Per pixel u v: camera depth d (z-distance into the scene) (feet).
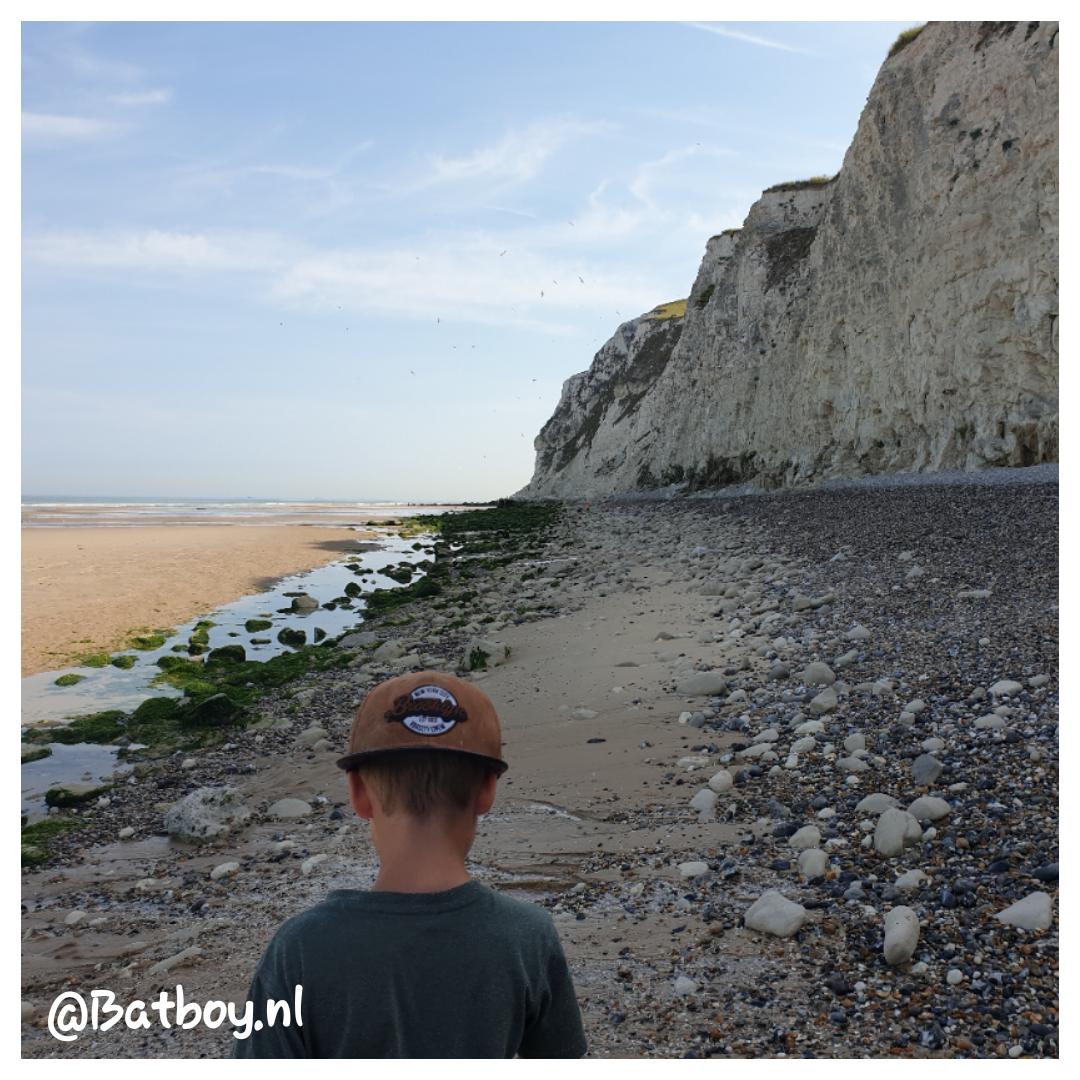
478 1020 5.10
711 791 21.81
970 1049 11.48
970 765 20.24
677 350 181.68
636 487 192.34
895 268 93.09
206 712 36.88
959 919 14.49
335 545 132.98
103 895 21.42
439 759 5.45
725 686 30.99
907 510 58.65
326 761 31.12
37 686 45.14
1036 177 71.87
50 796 28.91
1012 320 74.79
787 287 133.39
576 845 20.45
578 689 34.19
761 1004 12.99
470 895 5.42
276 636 57.67
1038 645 27.20
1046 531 43.21
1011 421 73.87
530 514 178.70
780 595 43.83
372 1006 5.03
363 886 20.06
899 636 32.12
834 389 108.99
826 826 19.03
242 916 19.12
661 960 14.60
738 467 139.23
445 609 59.62
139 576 88.17
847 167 105.60
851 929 14.82
